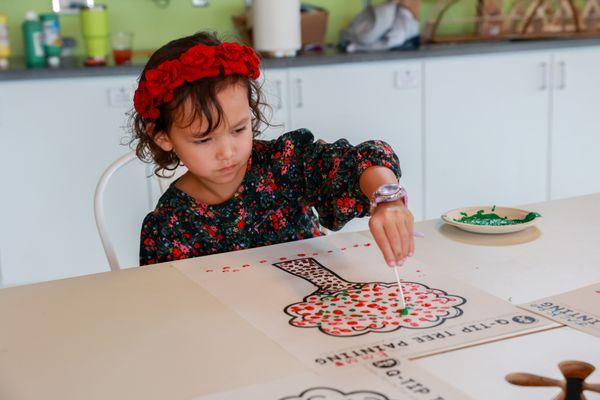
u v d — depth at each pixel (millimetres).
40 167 2627
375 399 661
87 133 2646
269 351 770
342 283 966
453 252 1085
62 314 908
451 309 860
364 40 3049
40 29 2805
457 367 717
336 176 1151
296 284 969
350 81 2908
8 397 709
